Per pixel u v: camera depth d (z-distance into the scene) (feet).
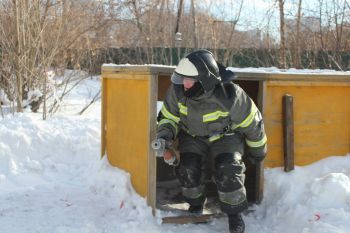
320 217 11.04
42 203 13.02
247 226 11.71
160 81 14.74
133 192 12.57
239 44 44.75
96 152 16.76
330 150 13.60
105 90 14.51
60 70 27.68
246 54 42.52
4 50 24.29
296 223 11.27
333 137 13.61
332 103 13.56
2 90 25.46
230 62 42.39
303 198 12.03
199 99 10.77
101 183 13.67
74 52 29.45
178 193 13.78
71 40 28.25
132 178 12.82
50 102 27.43
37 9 24.57
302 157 13.32
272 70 14.20
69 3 27.96
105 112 14.61
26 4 24.35
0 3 24.47
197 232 11.31
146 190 11.92
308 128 13.33
